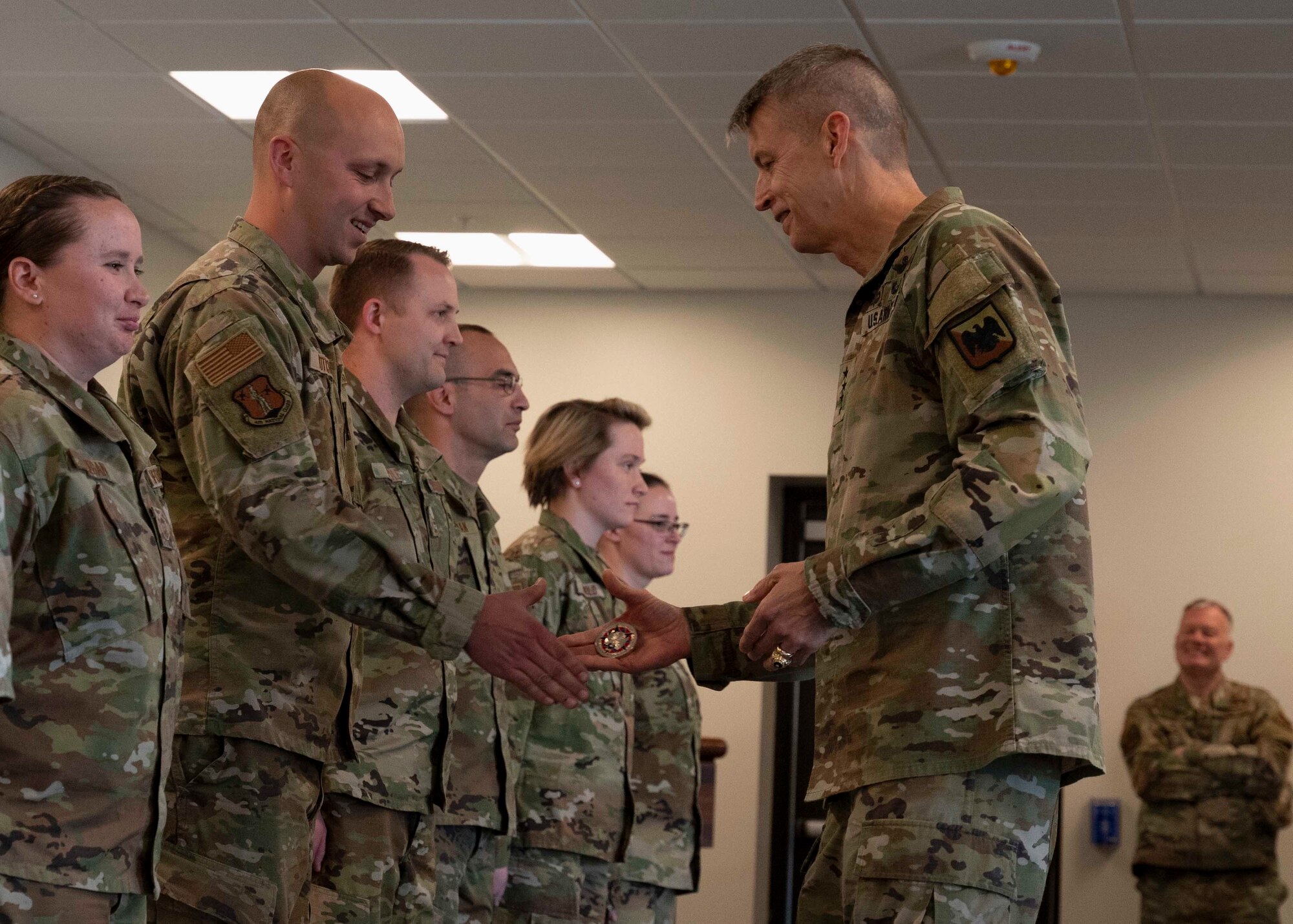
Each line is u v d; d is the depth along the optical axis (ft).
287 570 7.79
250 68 17.92
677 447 26.89
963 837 6.39
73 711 6.97
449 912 11.18
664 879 14.51
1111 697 24.82
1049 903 24.40
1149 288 25.22
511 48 16.97
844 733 6.79
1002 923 6.41
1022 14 15.61
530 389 27.43
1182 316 25.55
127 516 7.30
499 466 27.37
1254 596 24.72
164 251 24.75
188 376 8.03
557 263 25.75
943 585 6.28
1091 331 25.79
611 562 16.14
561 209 22.75
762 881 26.09
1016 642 6.52
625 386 27.20
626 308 27.40
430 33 16.62
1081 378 25.70
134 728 7.14
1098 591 25.14
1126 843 24.30
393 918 9.89
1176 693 23.30
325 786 9.31
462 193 22.18
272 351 8.06
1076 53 16.56
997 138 19.25
